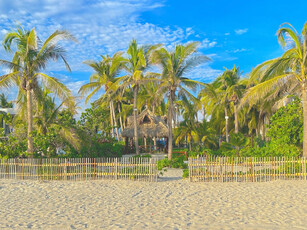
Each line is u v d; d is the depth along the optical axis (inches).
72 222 305.0
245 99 689.6
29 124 693.9
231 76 1323.8
